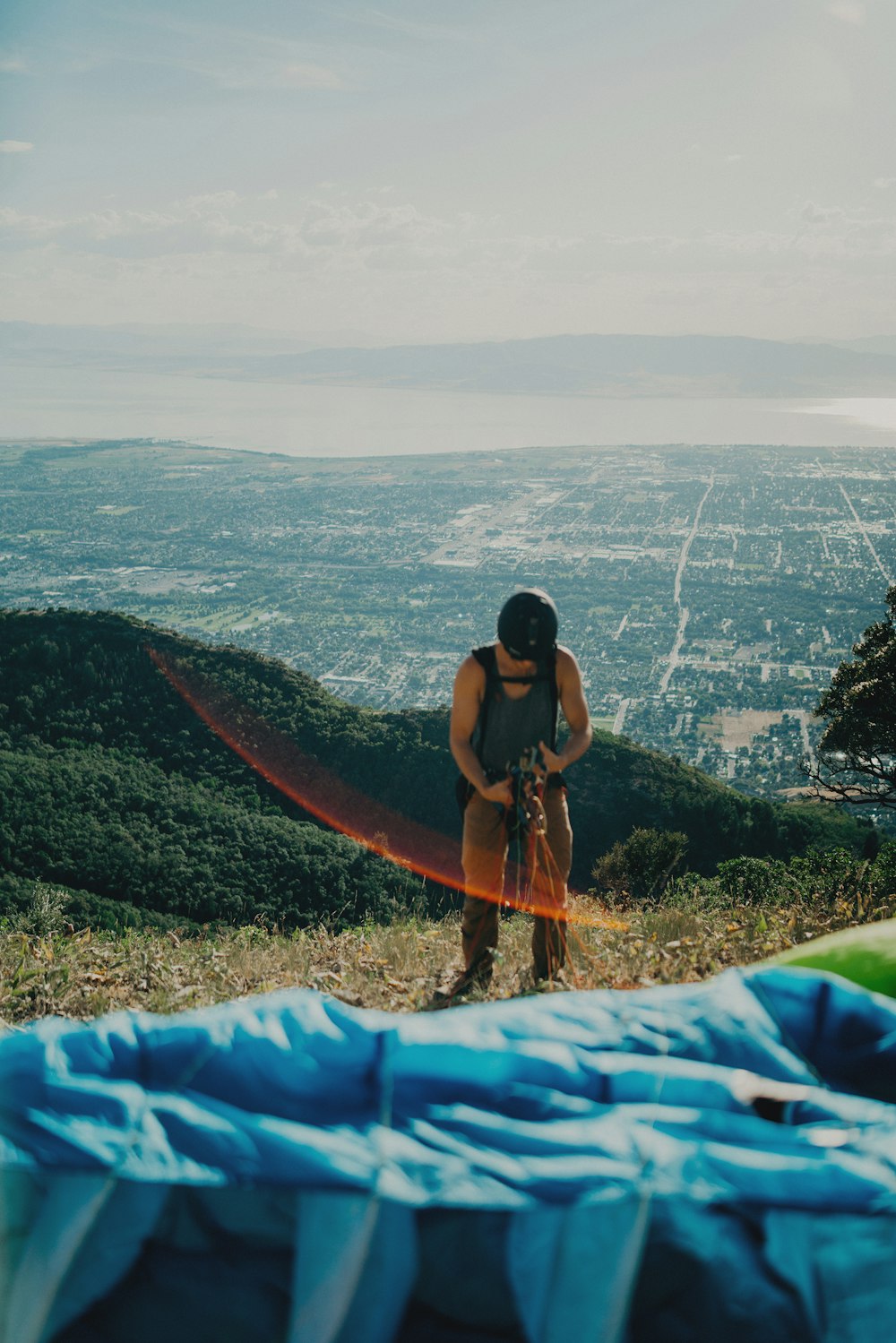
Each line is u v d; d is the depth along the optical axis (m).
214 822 45.03
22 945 5.52
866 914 4.89
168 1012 4.19
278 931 7.02
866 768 18.55
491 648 3.90
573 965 3.90
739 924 4.98
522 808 3.86
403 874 39.94
